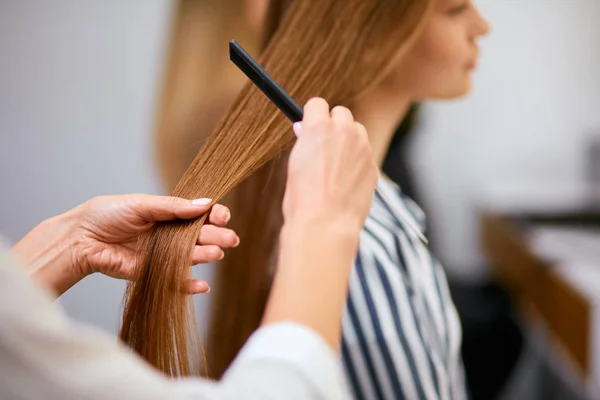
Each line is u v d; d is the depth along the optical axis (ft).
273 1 2.53
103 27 6.34
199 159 1.95
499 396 5.96
